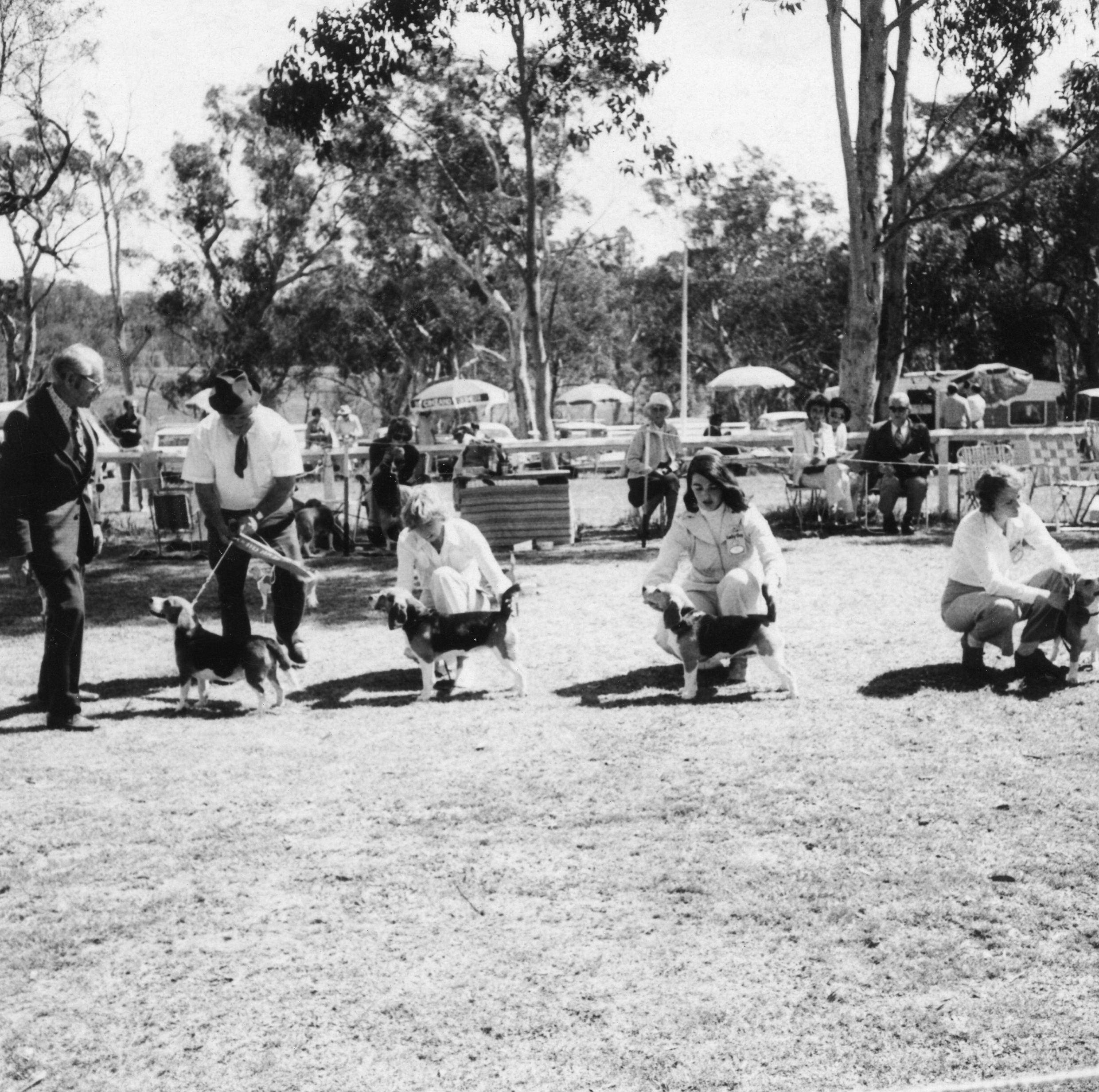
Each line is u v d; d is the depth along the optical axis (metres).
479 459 15.91
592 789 5.80
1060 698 6.99
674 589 7.36
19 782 6.21
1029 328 47.66
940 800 5.47
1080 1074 3.36
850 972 3.99
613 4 26.14
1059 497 17.98
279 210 55.19
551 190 38.62
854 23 21.69
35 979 4.16
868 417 21.61
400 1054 3.62
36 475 7.09
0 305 55.56
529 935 4.33
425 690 7.60
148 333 58.97
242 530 7.73
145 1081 3.54
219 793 5.96
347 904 4.63
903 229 21.95
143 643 9.84
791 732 6.59
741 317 60.41
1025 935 4.19
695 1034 3.66
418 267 55.34
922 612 9.88
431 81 33.88
